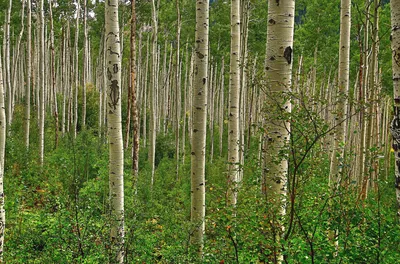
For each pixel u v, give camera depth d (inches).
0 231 162.6
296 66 991.0
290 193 152.5
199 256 211.6
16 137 557.6
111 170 235.9
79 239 176.6
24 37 1016.2
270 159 152.8
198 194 250.4
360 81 317.4
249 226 146.5
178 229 273.3
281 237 146.6
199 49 248.7
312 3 888.9
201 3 247.6
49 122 771.4
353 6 488.7
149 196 402.0
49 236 190.7
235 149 313.0
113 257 183.6
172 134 957.8
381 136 820.6
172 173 621.6
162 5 840.9
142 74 1096.2
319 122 136.6
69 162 430.9
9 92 596.7
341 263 148.1
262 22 764.0
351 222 150.3
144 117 792.9
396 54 97.8
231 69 317.7
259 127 149.3
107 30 238.4
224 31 916.6
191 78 828.6
